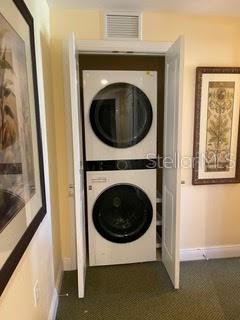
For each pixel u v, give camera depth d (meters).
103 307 1.83
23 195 1.13
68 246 2.30
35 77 1.39
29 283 1.24
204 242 2.47
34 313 1.32
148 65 2.58
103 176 2.21
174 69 1.90
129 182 2.25
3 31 0.92
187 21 2.13
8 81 0.97
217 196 2.41
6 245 0.91
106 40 2.04
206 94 2.21
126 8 2.00
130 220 2.35
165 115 2.18
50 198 1.82
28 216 1.20
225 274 2.21
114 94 2.13
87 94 2.09
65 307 1.83
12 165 1.00
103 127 2.17
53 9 1.99
